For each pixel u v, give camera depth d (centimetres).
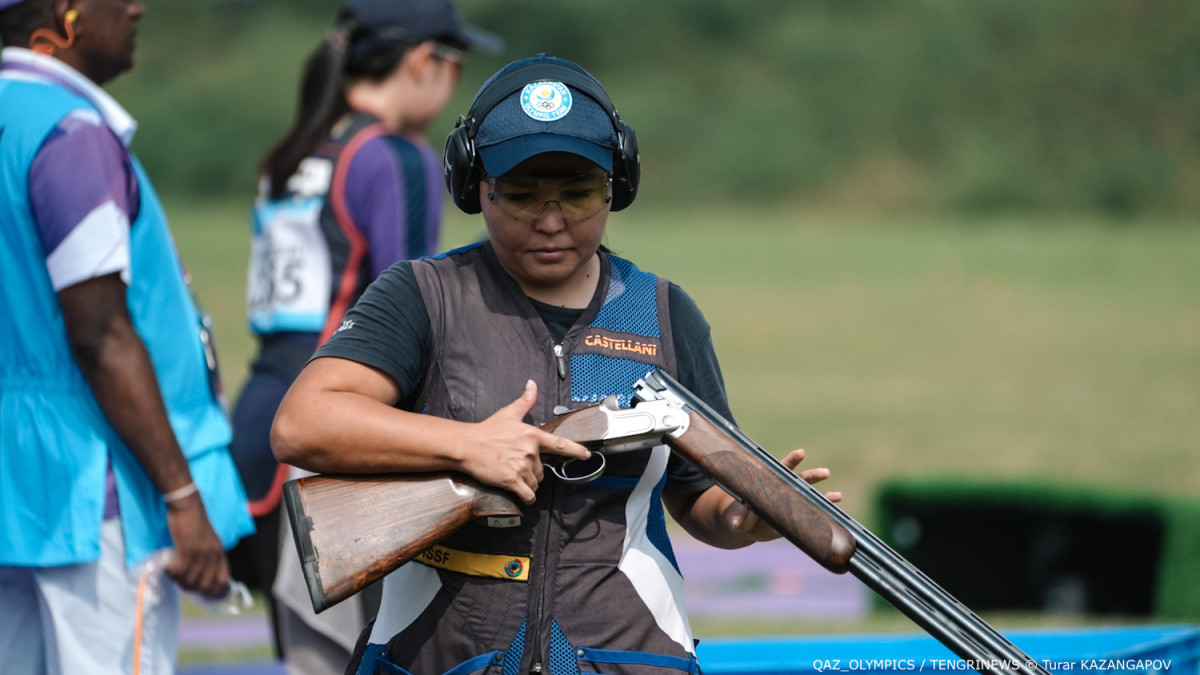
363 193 1378
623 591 845
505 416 818
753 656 1416
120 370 1042
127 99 16738
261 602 2345
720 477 837
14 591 1075
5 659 1077
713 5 17938
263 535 1353
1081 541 2338
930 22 17450
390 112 1462
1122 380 5134
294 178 1395
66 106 1053
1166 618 2222
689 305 912
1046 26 17038
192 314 1152
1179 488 3120
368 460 814
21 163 1034
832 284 8781
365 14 1440
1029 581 2372
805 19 17962
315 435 813
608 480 854
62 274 1034
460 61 1509
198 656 1953
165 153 16425
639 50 17825
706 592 2453
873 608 2264
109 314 1042
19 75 1079
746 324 7006
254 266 1440
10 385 1050
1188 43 16725
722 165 16350
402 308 853
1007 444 3822
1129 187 15638
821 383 5119
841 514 851
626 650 834
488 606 833
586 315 873
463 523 818
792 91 17100
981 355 5897
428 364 858
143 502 1074
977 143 16212
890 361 5738
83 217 1033
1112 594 2314
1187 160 16012
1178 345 6159
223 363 5262
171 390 1118
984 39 17125
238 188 16475
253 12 18425
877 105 16738
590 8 17712
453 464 811
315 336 1383
